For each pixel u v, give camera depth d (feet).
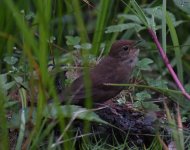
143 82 36.81
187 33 44.73
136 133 31.65
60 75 33.63
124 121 31.94
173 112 34.01
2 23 37.91
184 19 43.91
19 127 29.78
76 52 36.58
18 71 34.40
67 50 37.65
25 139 29.84
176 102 34.04
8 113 32.30
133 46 34.94
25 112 29.76
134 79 36.81
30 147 28.91
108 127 31.91
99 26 39.50
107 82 33.17
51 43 35.94
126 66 34.47
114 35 40.50
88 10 45.11
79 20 27.78
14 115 30.60
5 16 37.83
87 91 29.07
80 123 31.68
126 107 33.30
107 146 31.24
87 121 29.99
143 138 31.76
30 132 29.19
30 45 29.19
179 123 30.25
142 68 35.65
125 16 38.78
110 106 33.04
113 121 31.94
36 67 27.76
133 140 31.68
